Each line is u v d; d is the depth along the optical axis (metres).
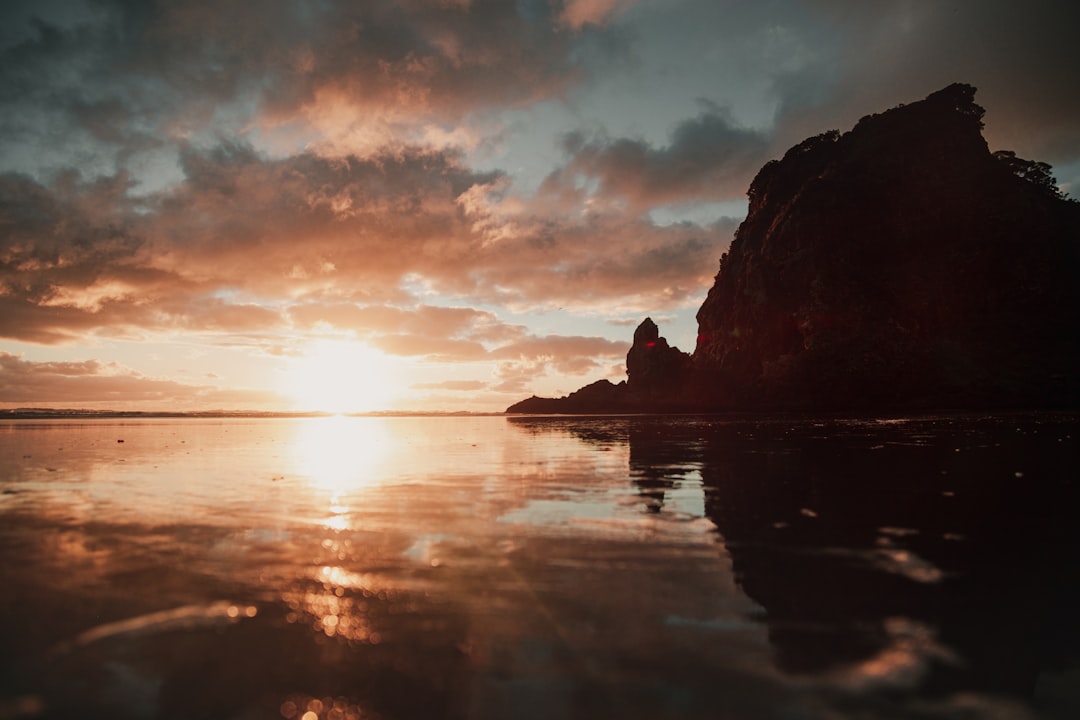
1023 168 67.62
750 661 2.84
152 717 2.42
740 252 70.81
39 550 4.87
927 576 4.09
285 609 3.54
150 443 19.36
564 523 5.91
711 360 66.50
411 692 2.60
